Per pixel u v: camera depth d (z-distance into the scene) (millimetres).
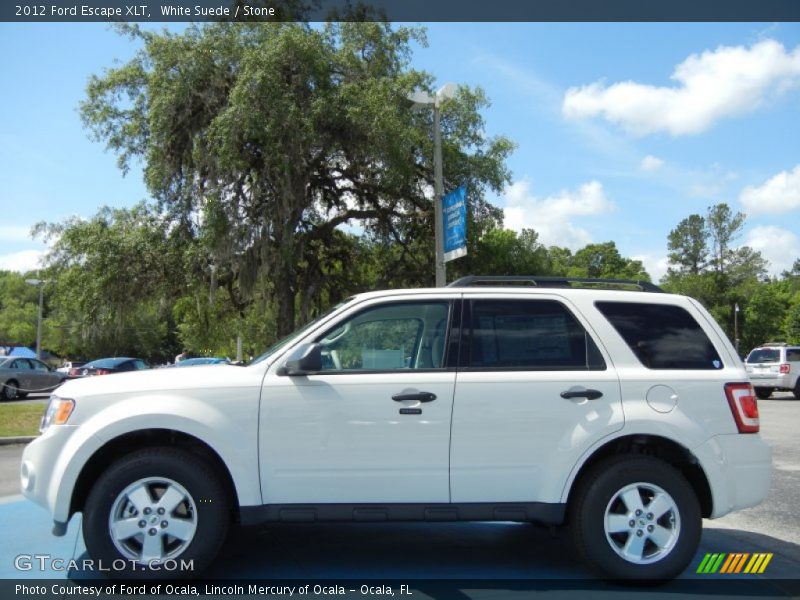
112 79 21750
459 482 4395
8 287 81125
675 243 101875
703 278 92875
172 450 4367
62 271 23984
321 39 20875
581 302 4785
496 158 24469
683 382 4582
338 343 4648
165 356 78125
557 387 4492
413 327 4703
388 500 4383
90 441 4262
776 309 85062
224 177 19781
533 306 4770
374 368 4566
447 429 4402
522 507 4422
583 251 102625
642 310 4836
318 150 21500
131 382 4469
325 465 4348
